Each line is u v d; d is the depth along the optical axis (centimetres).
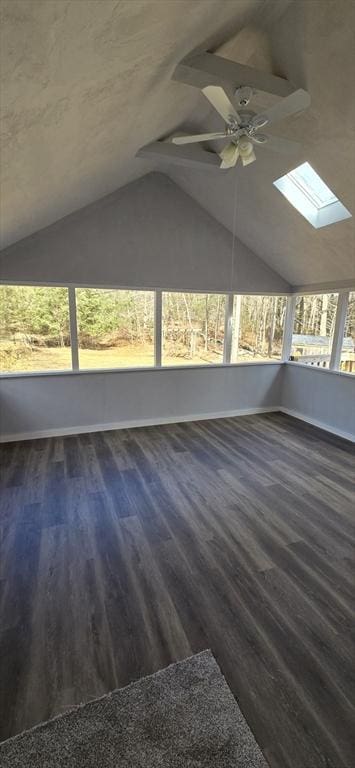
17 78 119
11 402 418
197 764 122
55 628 175
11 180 208
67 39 117
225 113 208
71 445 415
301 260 462
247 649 165
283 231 425
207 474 346
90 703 141
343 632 175
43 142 186
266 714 137
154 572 214
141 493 307
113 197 421
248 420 530
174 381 500
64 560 223
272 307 550
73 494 304
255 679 151
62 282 416
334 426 480
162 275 464
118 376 465
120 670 154
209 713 137
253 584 206
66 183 288
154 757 124
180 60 203
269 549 237
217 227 484
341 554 233
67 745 127
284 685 149
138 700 142
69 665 156
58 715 136
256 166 348
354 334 453
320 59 221
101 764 121
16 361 420
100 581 206
